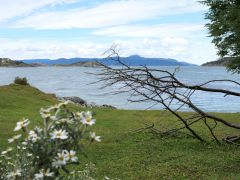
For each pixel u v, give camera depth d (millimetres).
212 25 26859
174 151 15430
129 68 14312
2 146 14781
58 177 4316
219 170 12805
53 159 4164
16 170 4371
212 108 58312
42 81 163750
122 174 12188
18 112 26312
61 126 4266
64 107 4367
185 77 197625
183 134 18688
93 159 13867
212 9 27547
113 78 14430
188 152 15320
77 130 4250
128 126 21922
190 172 12547
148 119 25500
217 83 136750
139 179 11742
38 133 4258
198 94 89438
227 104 65688
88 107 35219
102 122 23484
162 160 14008
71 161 4223
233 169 12930
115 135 18484
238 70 27938
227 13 25953
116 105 58250
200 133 19781
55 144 4270
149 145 16500
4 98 32125
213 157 14492
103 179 11367
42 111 4320
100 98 74375
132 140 17469
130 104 59438
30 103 32594
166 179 11789
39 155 4219
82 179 7258
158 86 15078
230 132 20344
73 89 107938
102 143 16641
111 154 14797
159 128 21438
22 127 4301
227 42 26641
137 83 15516
